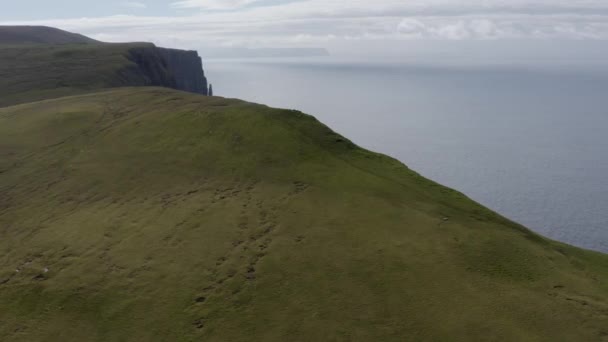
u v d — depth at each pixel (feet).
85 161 171.73
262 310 89.61
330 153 152.15
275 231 112.06
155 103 230.68
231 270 100.94
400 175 141.90
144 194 140.56
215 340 84.48
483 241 104.88
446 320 82.99
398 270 95.35
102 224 126.52
